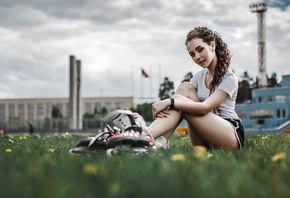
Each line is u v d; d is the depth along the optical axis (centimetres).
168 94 7581
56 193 126
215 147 328
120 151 241
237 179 156
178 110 311
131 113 270
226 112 333
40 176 164
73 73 4712
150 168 182
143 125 278
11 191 130
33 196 124
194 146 350
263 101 3616
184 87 339
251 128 3662
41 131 4184
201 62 318
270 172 172
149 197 121
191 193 126
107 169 182
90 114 9544
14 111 10388
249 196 124
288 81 3869
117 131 271
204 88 342
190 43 319
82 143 275
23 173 175
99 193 129
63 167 192
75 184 143
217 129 311
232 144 322
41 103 10406
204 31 317
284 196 123
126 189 132
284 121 3506
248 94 7362
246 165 196
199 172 171
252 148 340
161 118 308
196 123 315
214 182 147
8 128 4188
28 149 346
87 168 172
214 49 321
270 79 8212
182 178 155
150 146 270
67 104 10400
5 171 179
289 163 209
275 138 581
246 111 3731
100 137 273
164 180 150
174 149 302
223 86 318
